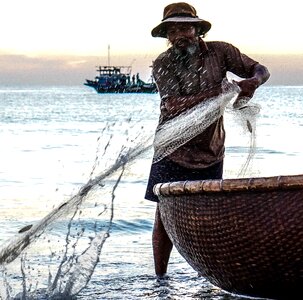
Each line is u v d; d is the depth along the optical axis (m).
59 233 6.53
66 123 40.38
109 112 56.31
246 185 4.18
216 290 5.14
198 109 5.38
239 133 5.82
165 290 5.18
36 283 5.20
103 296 5.01
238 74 5.79
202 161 5.68
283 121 37.47
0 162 17.89
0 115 54.09
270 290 4.38
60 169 15.76
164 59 5.70
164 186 4.62
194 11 5.80
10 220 8.59
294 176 4.06
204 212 4.38
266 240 4.15
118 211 9.05
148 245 6.98
